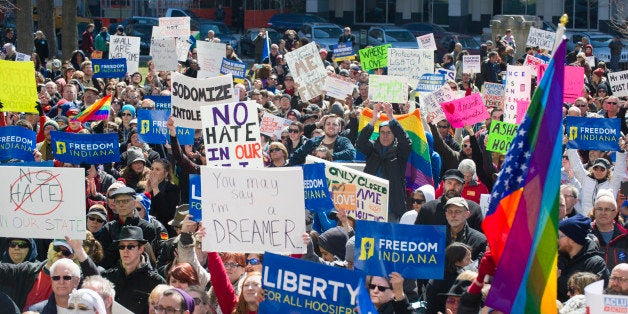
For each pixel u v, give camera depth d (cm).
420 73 2144
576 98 1941
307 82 1936
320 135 1438
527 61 2083
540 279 672
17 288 902
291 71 1934
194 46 3312
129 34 4528
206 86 1189
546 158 675
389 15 5841
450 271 872
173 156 1327
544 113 675
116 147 1309
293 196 842
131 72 2480
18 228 892
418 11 5756
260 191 844
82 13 5488
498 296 675
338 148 1422
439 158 1411
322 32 4697
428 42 2694
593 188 1297
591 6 5381
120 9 5741
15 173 892
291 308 715
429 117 1486
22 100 1395
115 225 1041
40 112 1673
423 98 1688
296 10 5819
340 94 1920
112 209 1088
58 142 1305
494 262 721
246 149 1008
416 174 1347
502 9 5591
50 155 1482
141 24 4572
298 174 842
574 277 814
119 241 905
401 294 801
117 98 2070
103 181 1348
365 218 1131
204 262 971
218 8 5584
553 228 670
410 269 802
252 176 844
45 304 837
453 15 5656
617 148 1433
